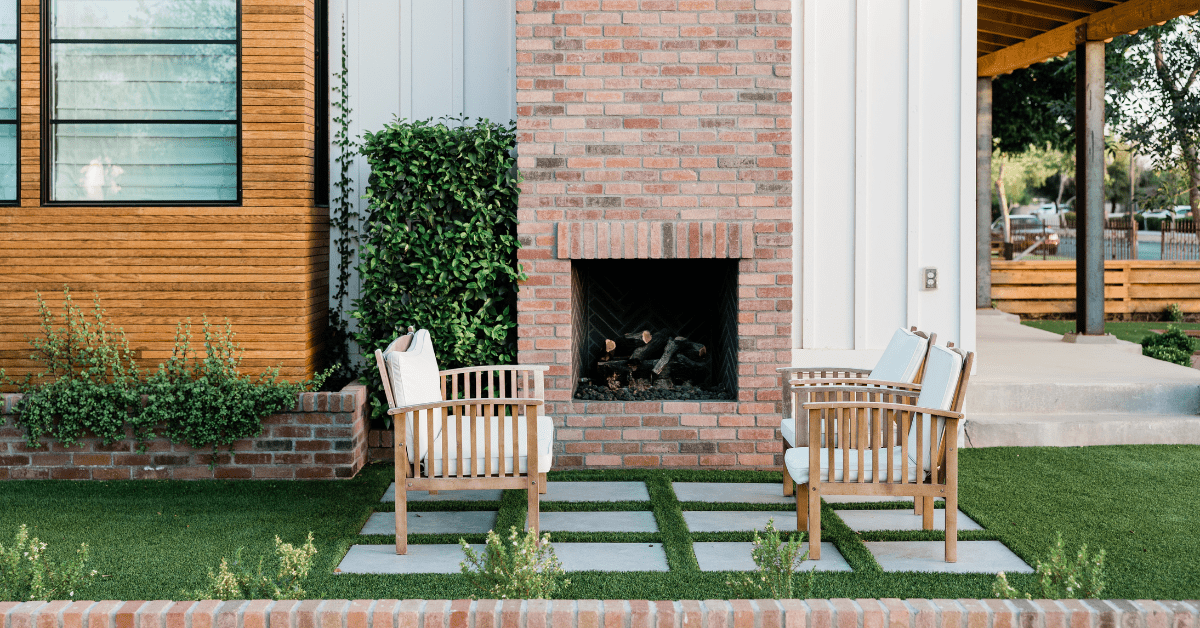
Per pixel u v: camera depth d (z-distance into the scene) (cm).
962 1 715
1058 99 1838
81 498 562
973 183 721
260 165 630
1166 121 1620
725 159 643
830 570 430
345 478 613
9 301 627
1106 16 980
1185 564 434
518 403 470
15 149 645
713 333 742
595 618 288
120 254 628
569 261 647
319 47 699
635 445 650
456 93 705
